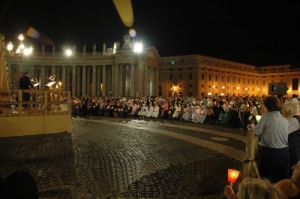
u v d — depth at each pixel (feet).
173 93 304.91
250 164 19.19
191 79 294.46
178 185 25.29
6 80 59.52
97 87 259.80
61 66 263.08
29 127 51.52
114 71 239.91
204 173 29.14
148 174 28.53
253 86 382.63
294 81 361.92
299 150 20.33
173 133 58.13
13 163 31.48
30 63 252.01
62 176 27.25
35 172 28.25
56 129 54.80
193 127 70.03
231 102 88.12
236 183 15.78
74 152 38.01
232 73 342.03
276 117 19.34
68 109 56.44
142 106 104.01
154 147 42.50
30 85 63.46
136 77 229.25
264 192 8.48
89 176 27.45
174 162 33.60
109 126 69.87
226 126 73.56
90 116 105.29
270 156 19.29
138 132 58.80
